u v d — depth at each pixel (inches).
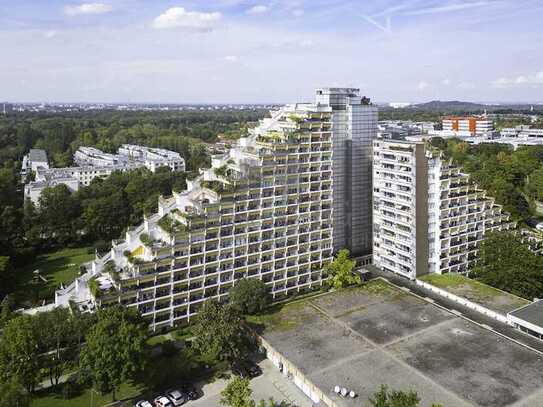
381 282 5629.9
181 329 4842.5
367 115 6250.0
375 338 4318.4
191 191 5339.6
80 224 7800.2
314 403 3604.8
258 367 4178.2
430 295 5329.7
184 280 4862.2
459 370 3759.8
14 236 7062.0
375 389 3555.6
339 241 6358.3
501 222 6407.5
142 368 3590.1
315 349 4170.8
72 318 4008.4
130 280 4527.6
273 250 5418.3
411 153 5521.7
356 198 6368.1
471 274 6013.8
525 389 3484.3
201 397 3779.5
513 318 4461.1
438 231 5777.6
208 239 4958.2
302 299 5285.4
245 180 5132.9
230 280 5172.2
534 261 5201.8
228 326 4119.1
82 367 3570.4
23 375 3476.9
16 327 3663.9
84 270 6028.5
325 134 5679.1
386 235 6077.8
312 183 5610.2
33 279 6284.5
